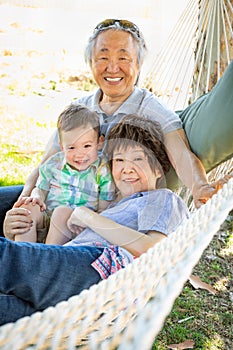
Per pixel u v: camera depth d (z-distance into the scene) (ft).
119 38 6.20
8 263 3.98
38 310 4.17
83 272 4.25
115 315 3.25
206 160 5.83
